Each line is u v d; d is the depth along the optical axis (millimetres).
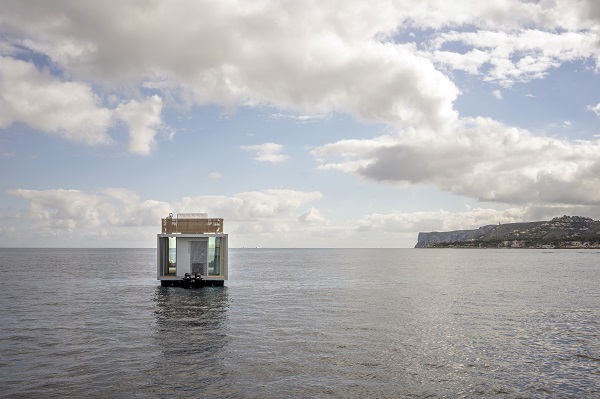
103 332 26016
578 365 20031
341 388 16719
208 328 27219
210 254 49812
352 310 34938
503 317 32250
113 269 94312
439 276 77062
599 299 43406
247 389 16453
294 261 154125
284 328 27375
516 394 16391
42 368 18719
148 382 17047
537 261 150125
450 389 16797
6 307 36125
